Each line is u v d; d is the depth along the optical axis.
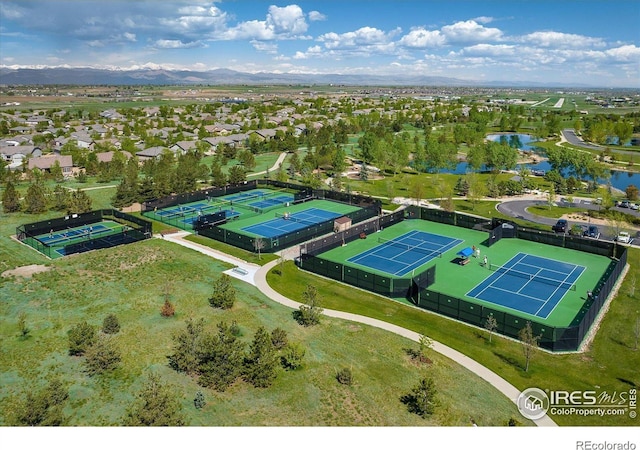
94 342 30.73
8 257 48.38
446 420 25.06
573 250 54.59
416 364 30.77
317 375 28.92
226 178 87.19
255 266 48.50
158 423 22.36
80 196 66.19
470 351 33.25
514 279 46.06
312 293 37.09
